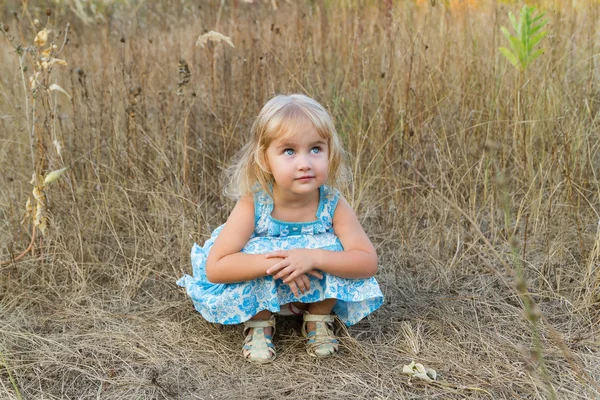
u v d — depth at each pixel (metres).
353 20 3.98
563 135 2.97
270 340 2.11
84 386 1.93
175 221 2.91
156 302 2.48
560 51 3.61
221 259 2.00
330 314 2.23
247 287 2.02
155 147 3.21
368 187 3.27
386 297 2.49
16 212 2.92
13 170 3.29
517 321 2.28
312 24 4.13
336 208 2.12
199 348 2.14
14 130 3.55
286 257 1.94
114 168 3.22
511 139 3.41
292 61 3.72
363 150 3.29
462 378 1.94
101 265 2.73
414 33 3.87
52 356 2.07
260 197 2.06
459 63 3.73
